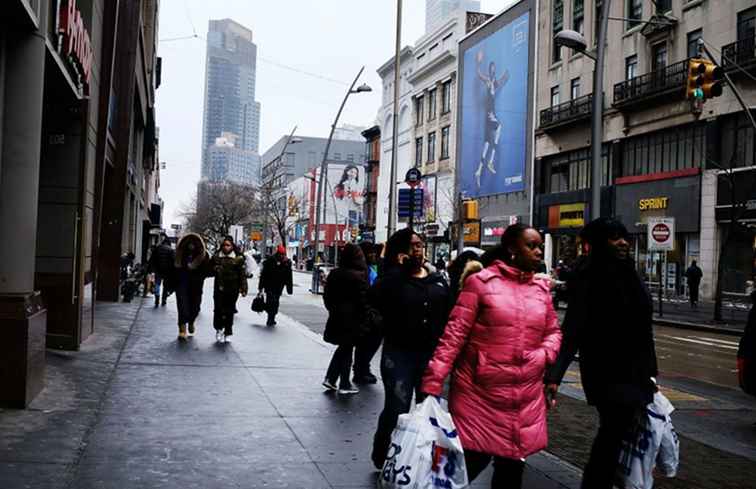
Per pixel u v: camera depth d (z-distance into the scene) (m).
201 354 11.76
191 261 13.72
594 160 16.17
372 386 9.85
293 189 124.81
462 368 4.53
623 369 4.70
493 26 53.28
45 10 7.84
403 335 5.66
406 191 22.53
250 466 5.73
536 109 47.91
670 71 36.28
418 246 5.76
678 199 35.56
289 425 7.20
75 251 11.05
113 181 21.20
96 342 12.34
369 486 5.34
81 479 5.14
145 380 9.14
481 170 54.53
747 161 31.86
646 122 38.09
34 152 7.74
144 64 28.38
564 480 5.69
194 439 6.45
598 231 4.84
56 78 9.73
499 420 4.39
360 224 87.44
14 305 7.16
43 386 8.02
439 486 4.29
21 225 7.61
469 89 56.78
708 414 9.11
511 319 4.38
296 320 19.75
